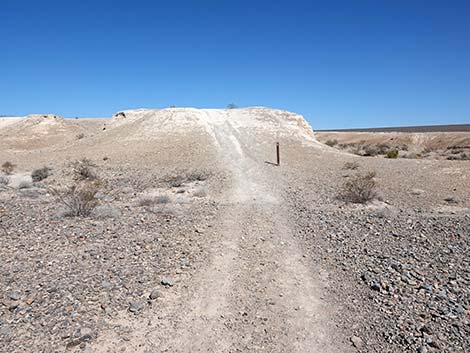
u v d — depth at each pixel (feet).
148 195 59.82
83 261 26.63
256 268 26.25
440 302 20.26
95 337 17.07
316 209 46.70
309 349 16.63
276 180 70.54
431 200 52.42
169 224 38.27
